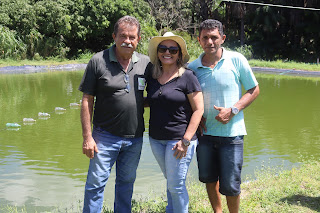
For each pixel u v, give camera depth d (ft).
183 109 9.67
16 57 88.07
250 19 102.83
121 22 9.41
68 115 33.01
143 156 20.18
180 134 9.67
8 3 92.32
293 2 95.50
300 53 97.19
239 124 10.33
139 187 15.75
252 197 12.70
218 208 11.17
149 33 97.09
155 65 9.87
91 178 9.84
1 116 32.42
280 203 12.01
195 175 16.75
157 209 11.98
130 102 9.71
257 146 22.33
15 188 16.05
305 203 12.01
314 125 28.27
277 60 90.79
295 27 96.48
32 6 92.32
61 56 95.20
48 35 98.73
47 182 16.78
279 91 47.24
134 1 104.99
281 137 24.54
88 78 9.61
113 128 9.79
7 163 19.60
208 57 10.28
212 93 10.20
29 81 58.54
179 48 9.68
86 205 9.89
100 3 97.81
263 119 30.66
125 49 9.43
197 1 113.91
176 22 115.34
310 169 15.99
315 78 63.26
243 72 10.20
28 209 13.85
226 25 107.86
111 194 15.16
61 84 54.80
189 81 9.63
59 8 92.94
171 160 9.66
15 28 92.32
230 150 10.23
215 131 10.33
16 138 25.03
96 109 9.98
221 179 10.43
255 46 100.63
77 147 22.77
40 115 32.68
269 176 15.30
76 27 97.25
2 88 50.31
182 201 9.87
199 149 10.71
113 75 9.57
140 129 10.14
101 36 108.78
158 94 9.67
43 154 21.30
